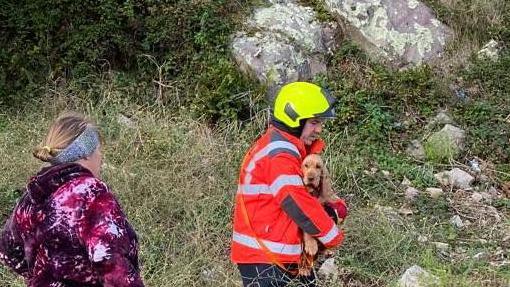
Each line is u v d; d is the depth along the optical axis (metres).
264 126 6.62
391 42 7.53
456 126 6.94
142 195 5.62
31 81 7.18
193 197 5.57
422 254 5.09
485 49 7.67
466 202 6.09
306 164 3.81
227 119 6.75
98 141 2.95
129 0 7.35
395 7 7.65
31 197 2.86
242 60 7.14
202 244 5.05
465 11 7.88
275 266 3.87
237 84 6.96
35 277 2.87
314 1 7.78
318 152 3.96
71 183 2.82
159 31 7.31
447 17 7.79
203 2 7.37
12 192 5.58
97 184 2.84
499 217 5.85
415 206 5.96
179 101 6.97
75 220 2.79
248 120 6.84
